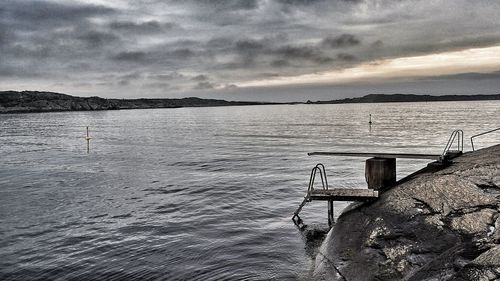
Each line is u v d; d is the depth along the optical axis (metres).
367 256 8.26
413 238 7.93
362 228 9.14
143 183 23.97
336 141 56.22
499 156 9.20
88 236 13.53
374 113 191.00
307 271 9.74
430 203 8.37
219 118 173.00
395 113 182.88
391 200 9.18
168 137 69.56
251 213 16.14
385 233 8.43
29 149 50.00
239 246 12.07
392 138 58.91
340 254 8.97
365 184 22.23
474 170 8.45
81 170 30.28
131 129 100.00
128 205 18.06
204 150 46.09
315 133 73.38
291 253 11.26
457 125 86.50
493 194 7.71
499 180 7.89
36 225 14.99
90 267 10.80
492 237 6.81
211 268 10.41
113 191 21.52
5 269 10.83
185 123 129.12
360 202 10.34
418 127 83.00
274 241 12.45
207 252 11.64
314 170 14.02
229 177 25.77
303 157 37.00
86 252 11.98
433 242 7.60
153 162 35.00
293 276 9.61
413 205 8.60
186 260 11.06
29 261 11.37
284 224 14.38
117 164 33.84
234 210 16.73
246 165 31.98
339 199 10.55
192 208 17.25
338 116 164.50
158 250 11.95
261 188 21.67
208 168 30.52
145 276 10.06
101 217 16.02
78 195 20.53
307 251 11.36
